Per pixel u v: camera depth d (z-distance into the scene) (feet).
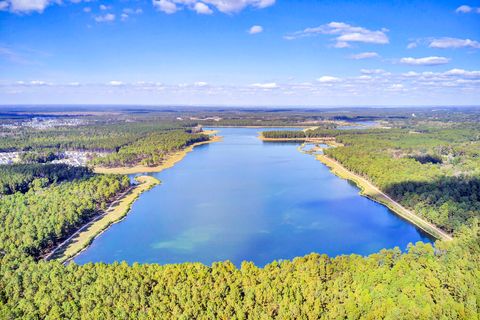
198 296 357.41
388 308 318.04
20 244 501.56
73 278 387.96
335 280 374.84
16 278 386.93
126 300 355.36
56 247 547.90
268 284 364.99
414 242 575.38
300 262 410.72
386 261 413.39
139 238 581.94
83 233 597.52
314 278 376.07
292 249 545.03
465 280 344.69
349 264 407.44
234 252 534.78
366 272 378.53
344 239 581.94
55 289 368.68
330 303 342.23
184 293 358.02
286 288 358.23
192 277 380.99
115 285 368.27
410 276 363.56
